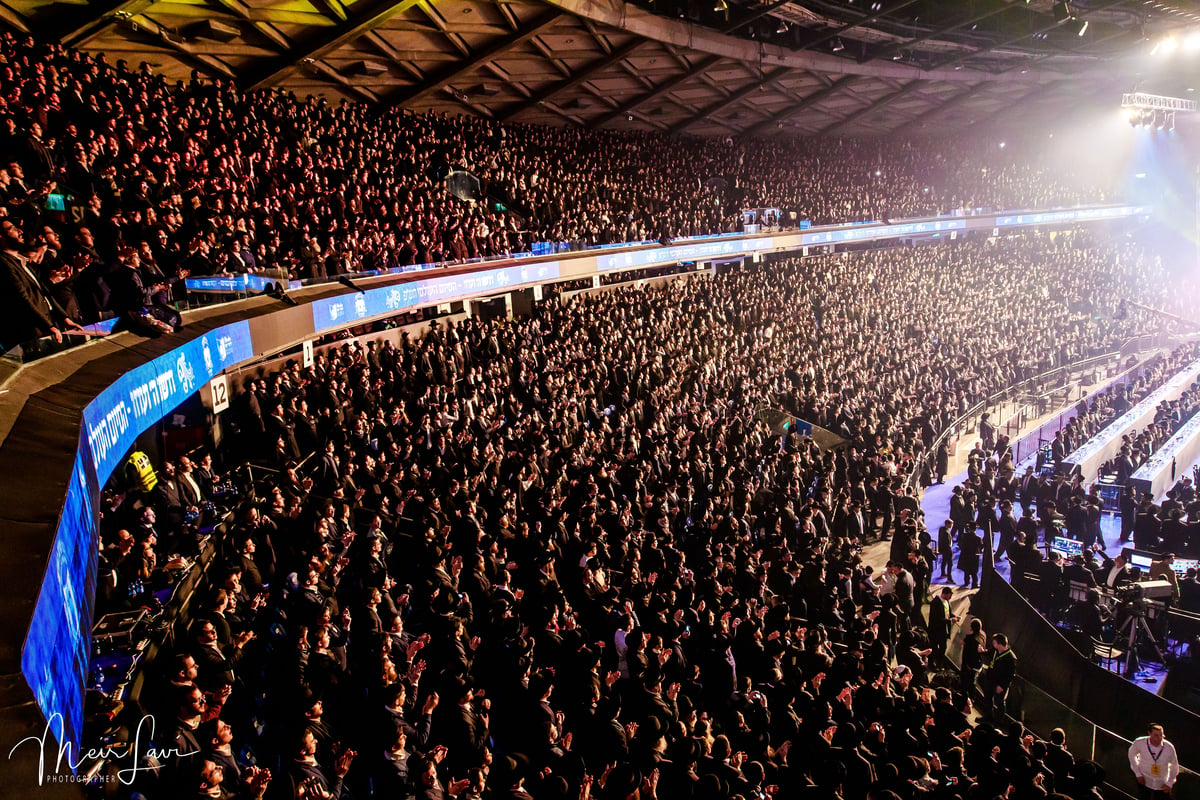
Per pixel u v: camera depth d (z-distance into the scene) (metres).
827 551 17.06
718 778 8.71
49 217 11.20
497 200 31.00
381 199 24.45
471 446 16.36
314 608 9.68
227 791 6.91
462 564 12.23
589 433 19.45
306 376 16.59
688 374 26.61
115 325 10.49
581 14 30.61
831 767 9.41
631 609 12.20
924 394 30.95
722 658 11.57
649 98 43.84
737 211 44.53
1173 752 11.23
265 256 17.75
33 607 3.88
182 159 18.06
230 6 24.00
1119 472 25.86
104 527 9.77
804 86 48.66
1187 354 43.06
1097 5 40.41
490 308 29.61
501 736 10.09
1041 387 38.38
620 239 34.75
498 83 38.12
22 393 6.54
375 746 8.51
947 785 9.88
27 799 2.84
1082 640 16.77
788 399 27.81
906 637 14.83
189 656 7.08
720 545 15.44
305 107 27.61
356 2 26.55
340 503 12.23
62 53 19.59
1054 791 10.46
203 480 12.45
